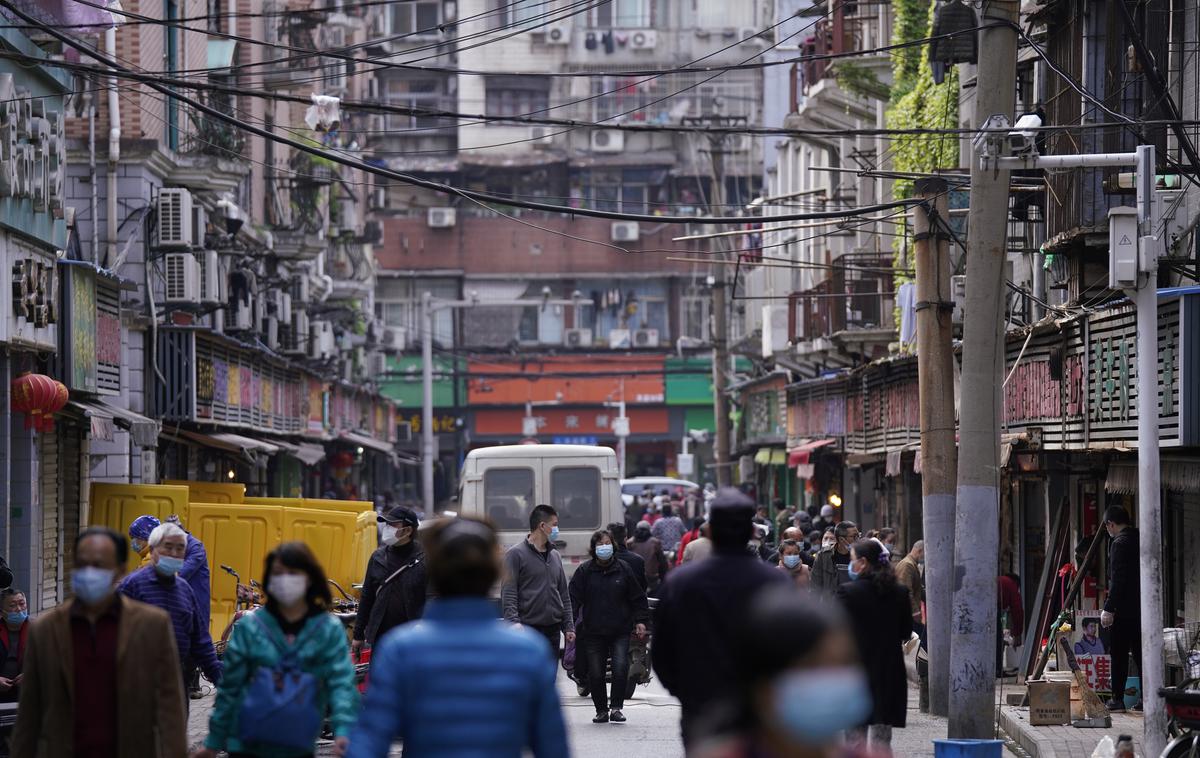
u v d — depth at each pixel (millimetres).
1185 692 26000
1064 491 52031
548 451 54375
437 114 37344
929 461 40031
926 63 65188
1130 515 44562
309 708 18125
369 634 29953
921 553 47438
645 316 179000
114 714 18406
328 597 18484
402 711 13367
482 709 13297
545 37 188125
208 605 28484
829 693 8406
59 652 18391
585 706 41750
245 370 73562
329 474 122438
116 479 60062
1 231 42531
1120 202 42969
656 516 92812
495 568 13797
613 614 37750
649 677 43375
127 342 61219
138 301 62625
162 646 18672
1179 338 34875
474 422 174625
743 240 130750
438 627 13570
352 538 48688
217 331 69125
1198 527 39469
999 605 46812
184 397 61969
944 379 40062
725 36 188625
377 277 177875
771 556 49281
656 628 19000
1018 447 49281
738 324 143125
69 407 48000
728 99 187250
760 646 8523
